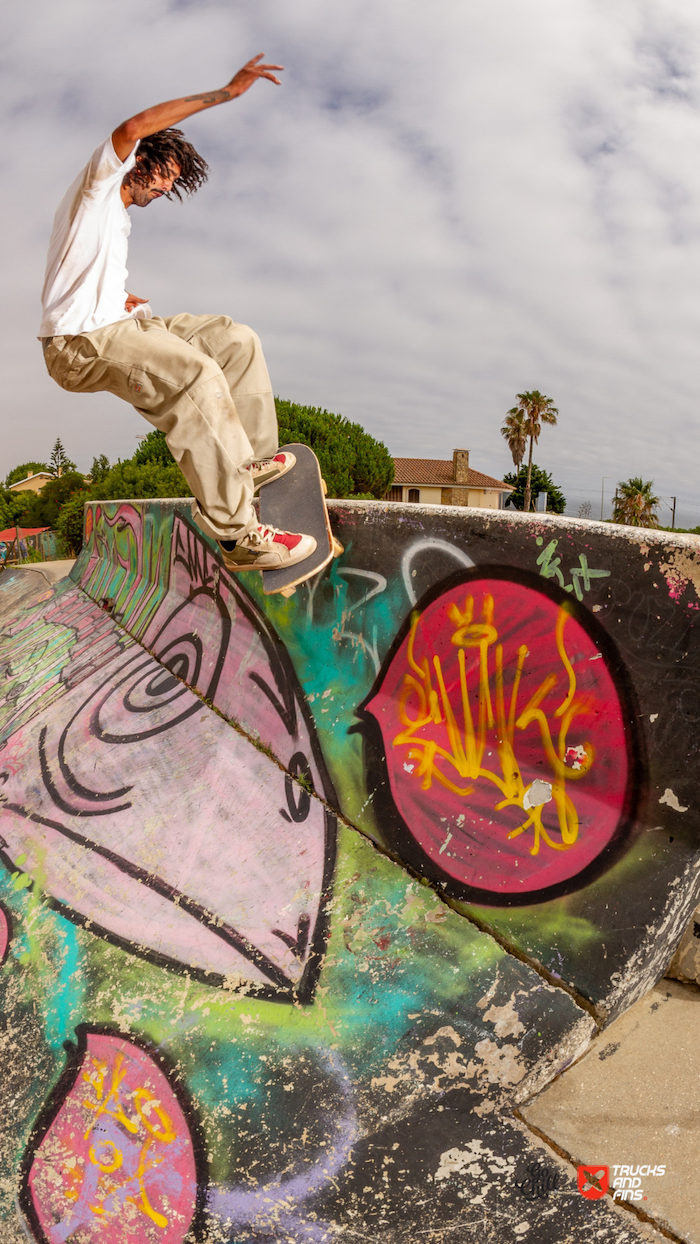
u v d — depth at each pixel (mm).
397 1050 1834
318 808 2697
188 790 3049
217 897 2477
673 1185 1477
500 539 2354
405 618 2695
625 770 2035
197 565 4250
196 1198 1619
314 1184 1589
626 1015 1949
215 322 2639
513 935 2043
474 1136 1622
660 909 1876
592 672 2113
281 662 3279
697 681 1889
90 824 3092
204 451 2346
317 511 2695
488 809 2305
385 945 2119
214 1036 1982
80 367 2502
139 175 2486
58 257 2410
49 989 2320
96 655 4984
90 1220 1641
